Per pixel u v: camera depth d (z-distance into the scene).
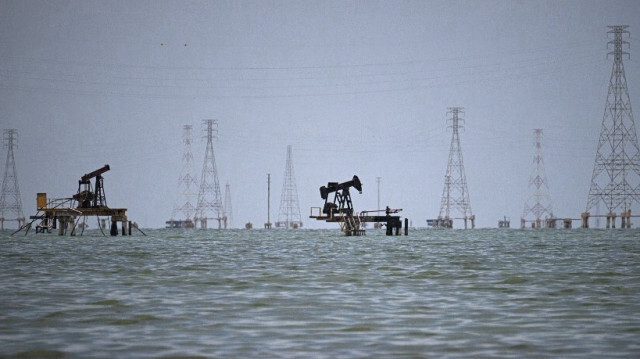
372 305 114.75
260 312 107.56
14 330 93.19
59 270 177.50
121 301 118.94
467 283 147.38
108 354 79.75
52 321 99.56
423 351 81.06
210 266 191.75
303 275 165.00
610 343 84.75
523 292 131.38
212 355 79.25
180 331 92.56
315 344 84.75
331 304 115.81
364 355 79.25
